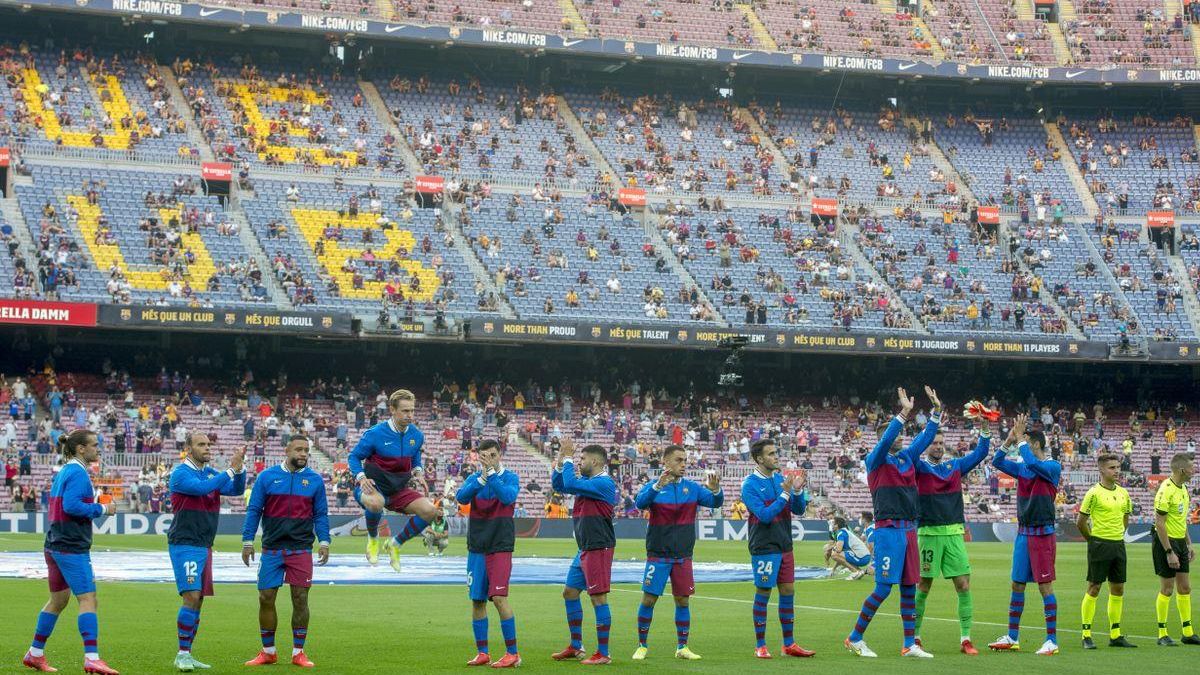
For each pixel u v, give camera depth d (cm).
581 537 2030
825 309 7888
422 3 8781
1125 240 8769
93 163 7456
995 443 7675
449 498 5159
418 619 2598
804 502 2127
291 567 1922
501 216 8025
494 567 1944
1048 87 9569
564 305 7506
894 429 2103
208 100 8119
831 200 8600
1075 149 9425
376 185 7969
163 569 3775
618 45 8612
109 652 2033
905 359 8319
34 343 6881
